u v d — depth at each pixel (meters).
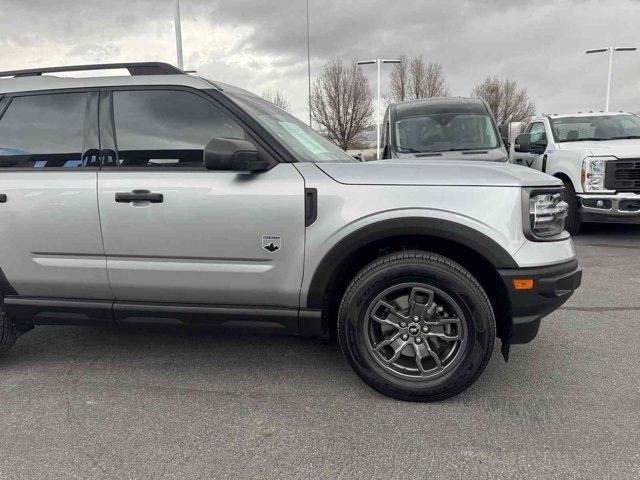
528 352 3.56
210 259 2.92
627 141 8.01
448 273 2.68
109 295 3.12
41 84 3.17
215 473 2.27
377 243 2.86
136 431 2.61
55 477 2.24
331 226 2.77
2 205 3.10
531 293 2.68
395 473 2.26
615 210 7.31
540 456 2.36
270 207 2.81
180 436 2.56
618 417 2.68
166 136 3.01
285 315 2.93
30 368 3.39
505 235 2.67
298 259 2.84
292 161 2.90
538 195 2.73
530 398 2.90
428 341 2.81
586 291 5.07
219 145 2.67
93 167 3.06
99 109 3.08
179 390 3.06
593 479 2.19
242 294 2.95
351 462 2.34
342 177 2.80
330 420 2.70
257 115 3.04
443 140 7.24
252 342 3.82
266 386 3.10
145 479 2.23
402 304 2.82
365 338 2.84
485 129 7.34
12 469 2.30
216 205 2.85
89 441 2.52
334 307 3.08
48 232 3.06
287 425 2.65
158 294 3.04
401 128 7.48
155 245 2.95
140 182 2.94
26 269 3.15
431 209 2.69
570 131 8.62
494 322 2.74
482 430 2.58
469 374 2.74
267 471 2.28
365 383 2.95
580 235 8.37
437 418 2.70
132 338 3.92
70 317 3.19
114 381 3.19
